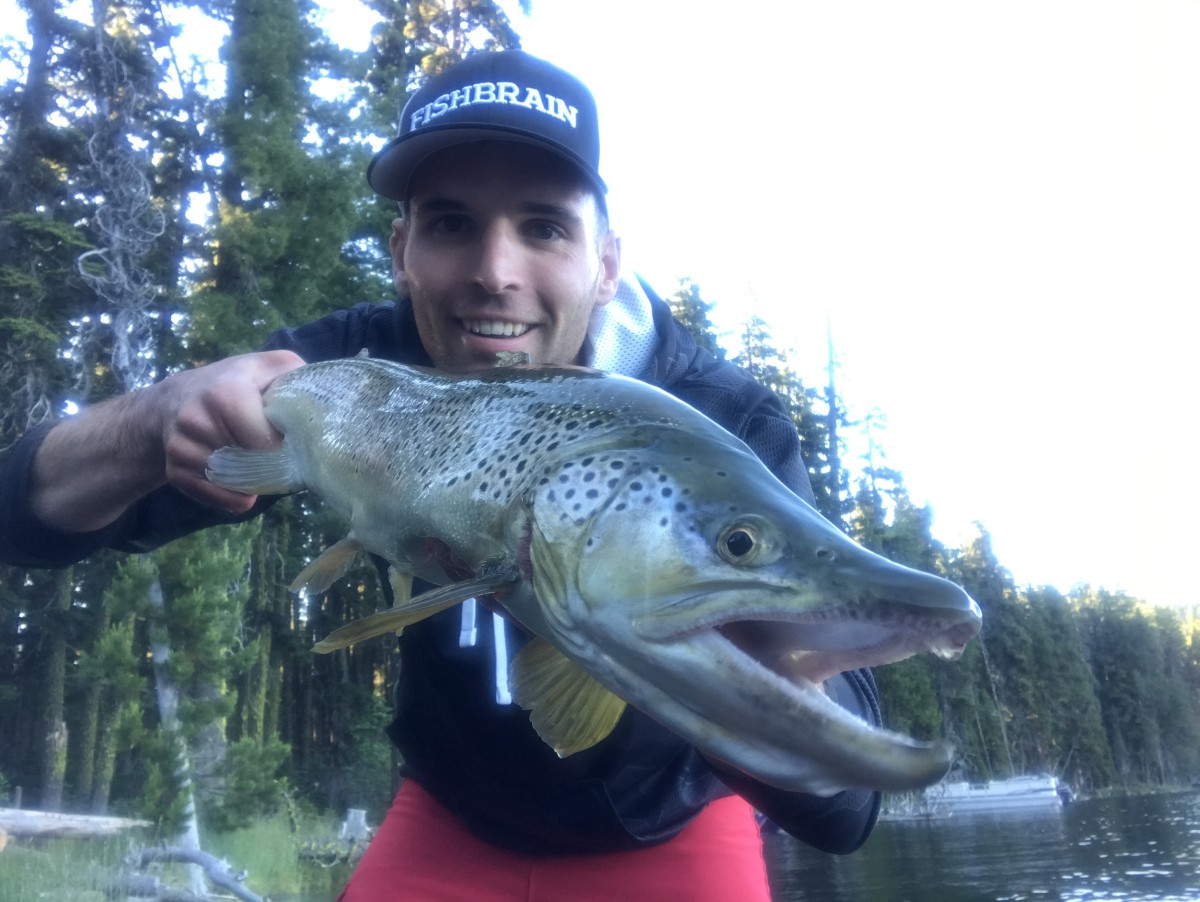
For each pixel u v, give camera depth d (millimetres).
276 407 694
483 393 566
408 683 741
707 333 9188
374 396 637
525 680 487
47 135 4285
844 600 387
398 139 697
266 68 4703
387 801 7102
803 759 384
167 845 3152
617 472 459
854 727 370
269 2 4758
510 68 702
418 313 727
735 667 397
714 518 424
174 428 642
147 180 4316
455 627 688
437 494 547
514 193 685
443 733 711
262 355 683
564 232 704
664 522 434
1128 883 4129
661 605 421
